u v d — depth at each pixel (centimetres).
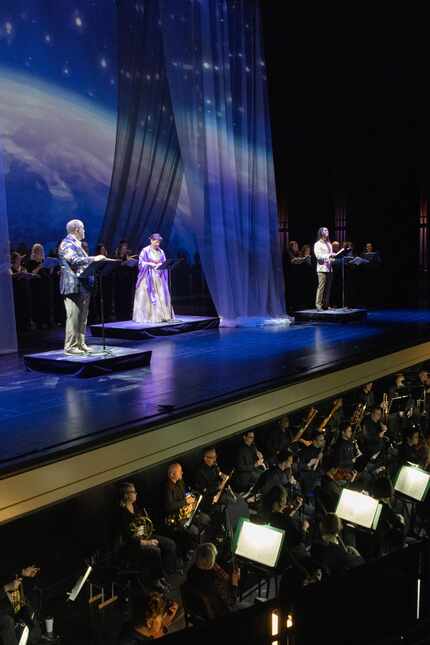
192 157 1274
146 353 935
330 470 903
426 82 1717
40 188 1338
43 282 1302
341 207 1800
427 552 467
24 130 1305
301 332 1265
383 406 1230
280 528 705
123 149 1449
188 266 1627
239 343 1128
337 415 1133
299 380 861
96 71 1391
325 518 663
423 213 1798
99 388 802
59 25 1330
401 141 1778
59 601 723
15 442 599
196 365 936
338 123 1769
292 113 1725
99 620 697
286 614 407
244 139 1350
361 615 438
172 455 690
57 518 781
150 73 1453
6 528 738
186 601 598
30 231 1335
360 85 1744
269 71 1670
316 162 1777
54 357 892
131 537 718
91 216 1421
